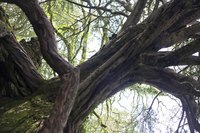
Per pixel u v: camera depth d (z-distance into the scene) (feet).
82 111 14.92
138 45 15.69
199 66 20.51
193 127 20.70
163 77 17.53
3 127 13.76
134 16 20.48
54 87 17.01
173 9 15.02
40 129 11.26
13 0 16.17
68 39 30.40
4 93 17.52
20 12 29.30
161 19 15.17
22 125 13.73
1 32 16.33
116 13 26.68
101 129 27.20
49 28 15.02
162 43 15.72
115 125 29.09
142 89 28.30
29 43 21.35
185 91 17.58
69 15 31.48
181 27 15.72
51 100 16.28
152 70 17.31
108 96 17.26
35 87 17.54
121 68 15.92
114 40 18.16
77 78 12.78
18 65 17.79
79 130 15.98
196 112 20.47
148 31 15.47
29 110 15.08
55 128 11.23
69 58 28.09
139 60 15.93
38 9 15.64
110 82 15.79
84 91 15.02
